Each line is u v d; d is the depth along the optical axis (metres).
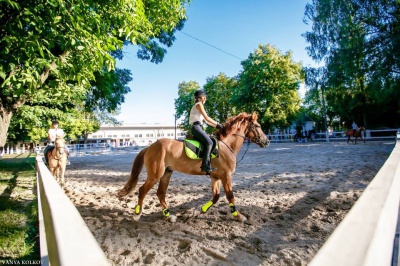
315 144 23.41
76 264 0.68
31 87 3.72
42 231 2.38
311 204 5.28
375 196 1.32
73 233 0.96
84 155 26.89
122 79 15.23
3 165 15.49
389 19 19.72
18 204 5.82
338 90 24.44
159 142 4.70
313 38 22.44
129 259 3.18
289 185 7.06
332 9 20.94
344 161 10.68
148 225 4.42
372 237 0.81
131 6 4.96
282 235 3.82
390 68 19.31
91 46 4.28
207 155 4.44
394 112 30.72
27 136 38.28
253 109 36.00
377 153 12.61
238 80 42.88
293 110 34.88
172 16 9.31
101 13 5.05
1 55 4.10
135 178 4.79
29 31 4.04
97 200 6.29
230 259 3.12
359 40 20.34
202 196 6.36
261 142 5.15
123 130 73.06
